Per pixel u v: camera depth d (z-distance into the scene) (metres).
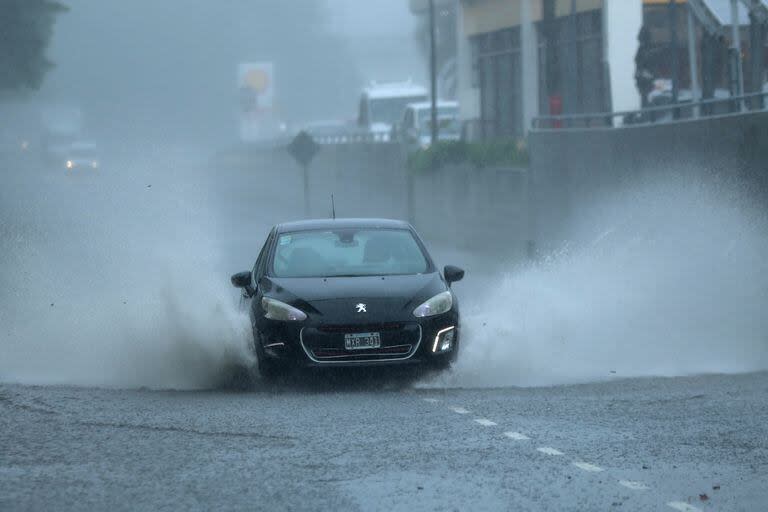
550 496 16.06
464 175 99.00
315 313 26.70
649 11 94.06
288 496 16.16
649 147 63.16
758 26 59.53
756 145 50.16
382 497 16.06
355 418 22.09
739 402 23.77
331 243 30.05
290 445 19.52
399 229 30.88
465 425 21.27
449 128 119.31
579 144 74.81
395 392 26.08
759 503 15.69
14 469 17.83
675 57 67.50
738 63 61.06
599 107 100.00
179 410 23.20
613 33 94.00
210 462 18.27
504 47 125.94
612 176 68.81
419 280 28.28
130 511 15.50
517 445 19.39
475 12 132.75
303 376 27.66
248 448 19.30
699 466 17.80
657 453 18.72
